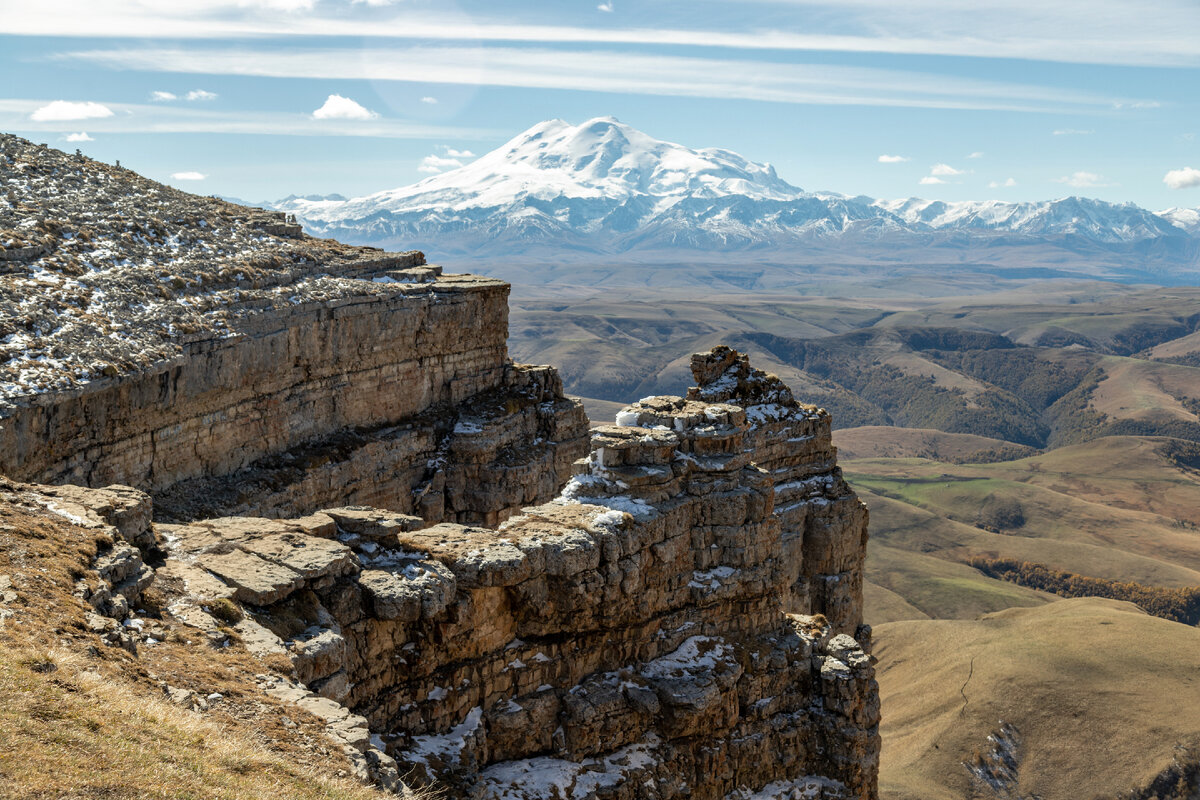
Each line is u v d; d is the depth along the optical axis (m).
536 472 71.62
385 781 24.31
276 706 24.52
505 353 79.81
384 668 35.19
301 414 59.84
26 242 52.09
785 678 46.72
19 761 16.77
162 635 26.00
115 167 77.69
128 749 18.64
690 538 46.09
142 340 47.19
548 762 38.72
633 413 48.66
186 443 50.50
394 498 64.88
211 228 68.75
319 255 71.38
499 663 38.84
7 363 40.31
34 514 28.09
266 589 30.62
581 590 39.81
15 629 21.02
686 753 41.91
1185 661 155.50
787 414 64.81
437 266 81.56
